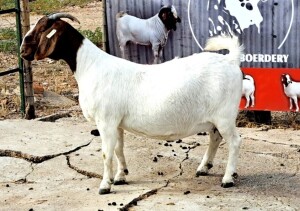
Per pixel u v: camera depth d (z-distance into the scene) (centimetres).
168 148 891
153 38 1016
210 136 774
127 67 735
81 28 1900
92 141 933
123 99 725
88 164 838
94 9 2231
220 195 725
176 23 1002
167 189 750
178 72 723
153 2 1005
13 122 1039
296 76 968
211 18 988
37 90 1219
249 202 704
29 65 1071
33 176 809
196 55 741
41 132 980
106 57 741
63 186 773
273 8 957
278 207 689
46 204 717
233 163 749
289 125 1017
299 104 974
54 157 866
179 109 717
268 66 977
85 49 738
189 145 904
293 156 856
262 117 1019
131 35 1024
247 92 989
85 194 742
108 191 738
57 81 1363
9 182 793
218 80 719
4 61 1519
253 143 911
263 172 799
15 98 1198
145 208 693
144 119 725
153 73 732
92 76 730
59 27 727
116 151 758
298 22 952
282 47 964
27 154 871
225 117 726
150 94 720
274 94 981
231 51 735
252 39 975
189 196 725
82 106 744
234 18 977
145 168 820
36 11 2173
